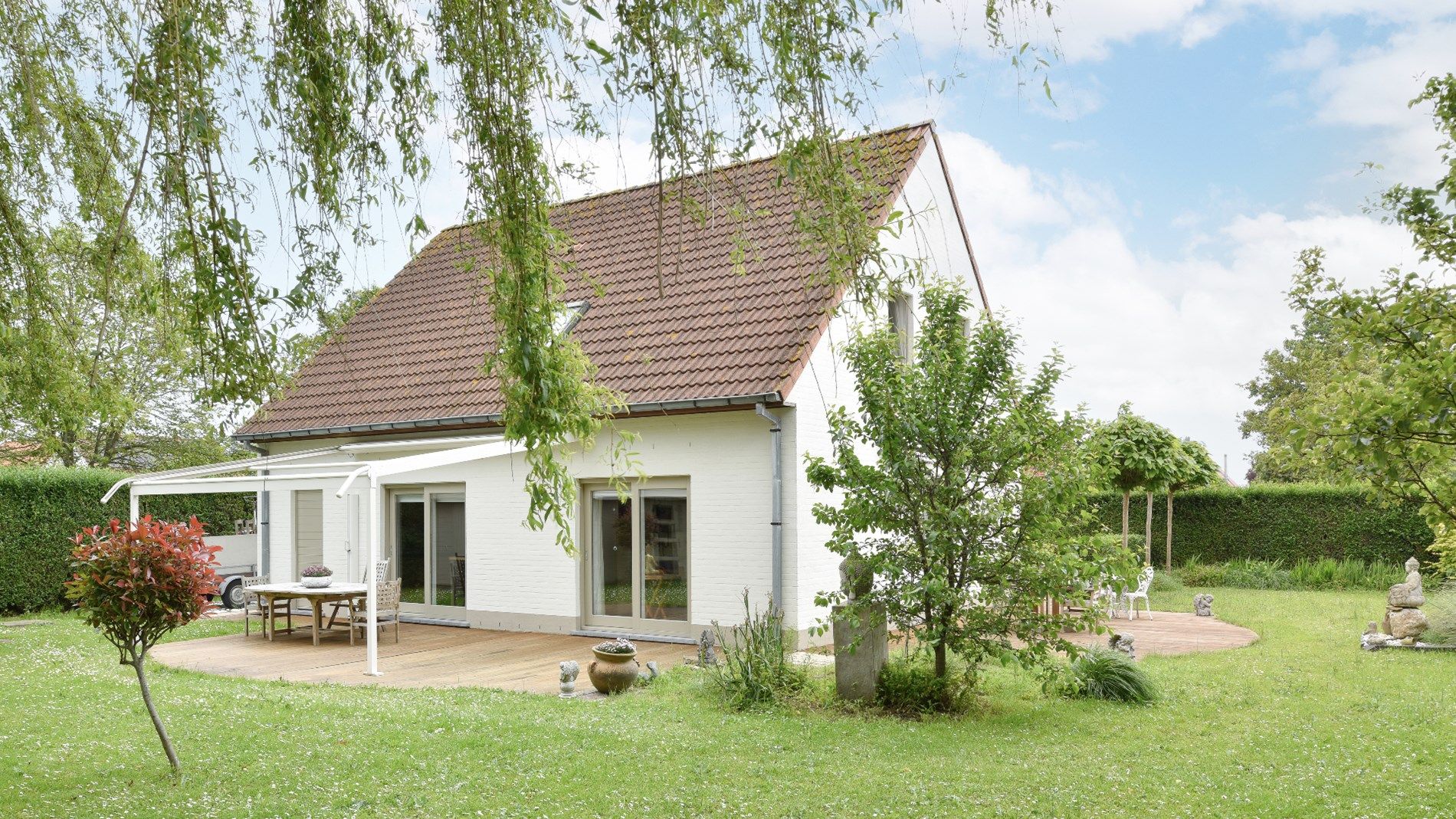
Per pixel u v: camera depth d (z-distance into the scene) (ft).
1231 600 69.00
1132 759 26.53
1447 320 15.87
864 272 20.27
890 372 33.58
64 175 26.71
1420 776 24.22
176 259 19.51
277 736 28.66
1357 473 16.11
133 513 54.13
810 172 19.90
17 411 28.30
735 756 26.81
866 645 33.99
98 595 24.09
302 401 62.34
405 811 21.98
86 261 25.63
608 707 33.60
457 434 55.26
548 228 20.39
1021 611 32.22
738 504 47.21
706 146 20.02
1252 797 22.77
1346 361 16.63
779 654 36.42
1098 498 86.94
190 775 24.66
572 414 20.92
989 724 31.30
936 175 60.23
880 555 33.14
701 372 47.80
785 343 47.01
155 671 41.78
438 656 46.03
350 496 51.93
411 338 63.10
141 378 78.74
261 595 52.60
